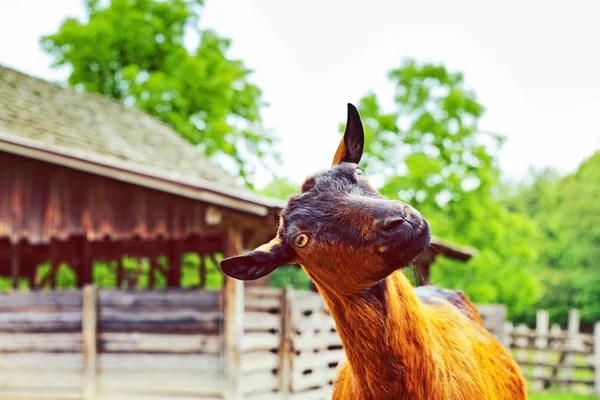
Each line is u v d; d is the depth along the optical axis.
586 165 33.25
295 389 9.89
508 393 4.00
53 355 9.70
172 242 13.48
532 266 31.58
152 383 9.37
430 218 20.33
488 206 20.73
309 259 2.89
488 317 12.41
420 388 3.04
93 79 23.36
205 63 22.75
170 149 15.03
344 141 3.28
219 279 21.06
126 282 16.80
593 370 16.28
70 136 11.37
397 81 21.53
